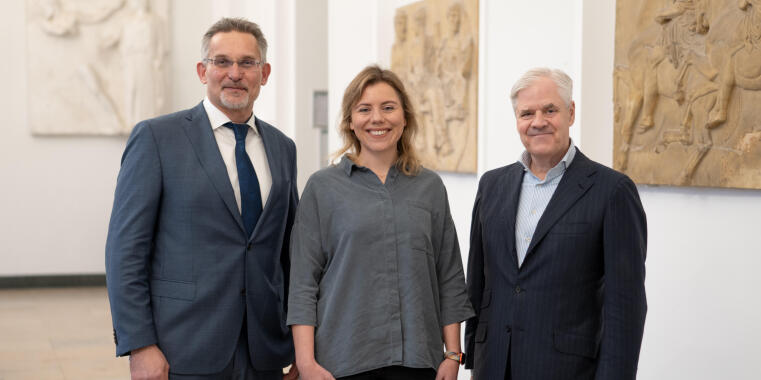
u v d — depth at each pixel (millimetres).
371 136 2949
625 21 4152
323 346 2863
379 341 2846
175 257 3041
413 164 3033
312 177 3020
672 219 3992
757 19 3387
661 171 3936
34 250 11336
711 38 3629
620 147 4215
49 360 7051
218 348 3049
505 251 2895
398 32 6648
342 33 7945
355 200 2916
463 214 5910
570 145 2869
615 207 2699
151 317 2977
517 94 2832
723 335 3689
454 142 5883
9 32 11125
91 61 11305
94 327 8531
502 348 2852
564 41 4531
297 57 9992
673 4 3826
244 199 3162
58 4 11180
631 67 4109
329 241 2934
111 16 11344
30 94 11188
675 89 3818
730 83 3523
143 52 11281
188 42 11984
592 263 2756
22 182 11258
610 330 2650
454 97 5820
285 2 10141
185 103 11984
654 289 4113
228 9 11609
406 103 3027
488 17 5383
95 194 11516
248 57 3143
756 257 3520
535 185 2904
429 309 2928
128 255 2939
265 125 3387
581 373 2730
